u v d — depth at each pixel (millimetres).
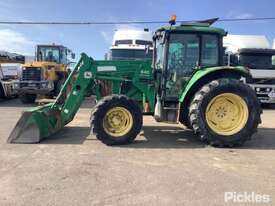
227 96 8562
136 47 17219
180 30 9148
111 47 17484
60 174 6262
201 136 8539
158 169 6637
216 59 9258
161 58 9320
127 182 5910
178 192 5508
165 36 9172
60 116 9391
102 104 8523
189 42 9195
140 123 8688
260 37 18906
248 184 5914
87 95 9516
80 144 8609
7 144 8516
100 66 9320
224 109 8656
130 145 8602
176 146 8609
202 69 8977
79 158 7316
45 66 18891
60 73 19953
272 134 10531
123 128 8664
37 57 23188
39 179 6000
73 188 5609
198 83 8984
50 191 5477
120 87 9430
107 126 8586
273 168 6859
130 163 7008
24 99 19125
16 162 6969
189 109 8852
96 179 6031
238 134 8539
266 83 17969
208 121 8531
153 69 9320
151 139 9359
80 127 11016
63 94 9555
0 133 9953
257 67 17875
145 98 9320
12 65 20484
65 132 10133
